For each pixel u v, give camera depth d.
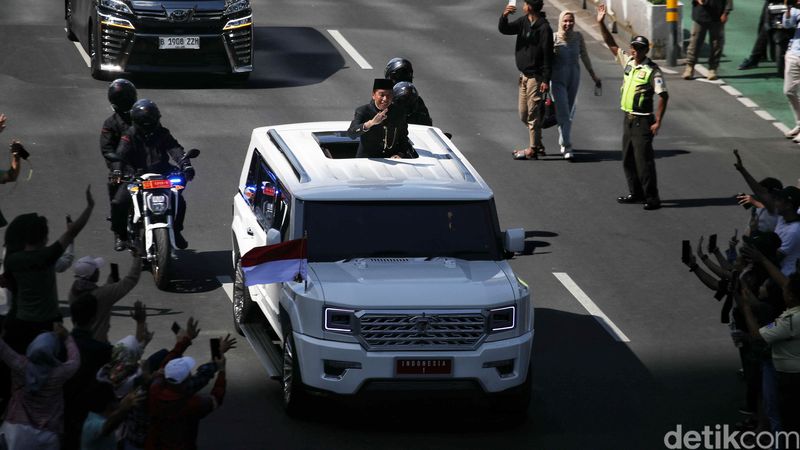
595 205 35.81
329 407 22.81
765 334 19.83
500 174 38.06
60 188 34.88
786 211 24.23
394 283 21.77
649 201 35.47
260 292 24.83
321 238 22.86
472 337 21.44
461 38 52.75
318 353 21.33
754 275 22.11
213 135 39.72
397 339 21.27
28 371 17.30
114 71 44.34
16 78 44.44
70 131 39.56
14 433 17.50
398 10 57.12
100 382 17.39
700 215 35.25
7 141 38.22
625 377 24.77
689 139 42.34
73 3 47.91
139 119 28.56
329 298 21.36
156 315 26.88
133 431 17.47
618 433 22.08
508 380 21.62
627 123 35.47
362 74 47.06
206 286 28.80
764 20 49.62
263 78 46.19
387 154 25.91
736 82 48.72
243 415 22.22
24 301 19.61
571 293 29.36
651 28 51.19
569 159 39.59
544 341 26.50
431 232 23.22
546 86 38.66
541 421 22.55
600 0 54.75
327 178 23.88
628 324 27.62
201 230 32.44
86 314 18.09
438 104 44.22
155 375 17.39
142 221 29.02
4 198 33.72
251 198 26.23
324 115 42.09
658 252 32.28
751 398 22.66
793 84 41.72
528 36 38.88
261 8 56.28
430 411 22.81
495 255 23.30
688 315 28.27
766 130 43.41
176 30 43.97
